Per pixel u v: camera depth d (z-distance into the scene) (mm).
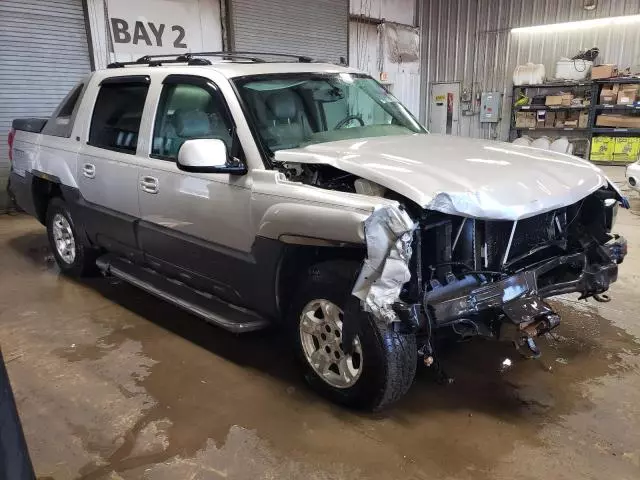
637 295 3938
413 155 2623
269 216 2477
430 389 2721
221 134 2859
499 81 12703
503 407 2551
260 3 9766
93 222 3867
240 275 2779
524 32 12109
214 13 9164
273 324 2818
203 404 2627
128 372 2947
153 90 3277
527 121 12156
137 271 3664
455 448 2258
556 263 2643
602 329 3377
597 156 11211
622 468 2105
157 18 8422
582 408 2525
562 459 2170
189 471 2152
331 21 11219
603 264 2873
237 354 3145
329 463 2180
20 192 4699
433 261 2344
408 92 13766
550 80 11836
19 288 4258
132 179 3322
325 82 3293
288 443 2314
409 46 13391
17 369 2986
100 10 7801
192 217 2943
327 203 2252
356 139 2965
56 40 7512
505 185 2359
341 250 2428
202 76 2992
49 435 2400
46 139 4285
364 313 2256
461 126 13594
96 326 3547
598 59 11344
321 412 2541
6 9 7016
